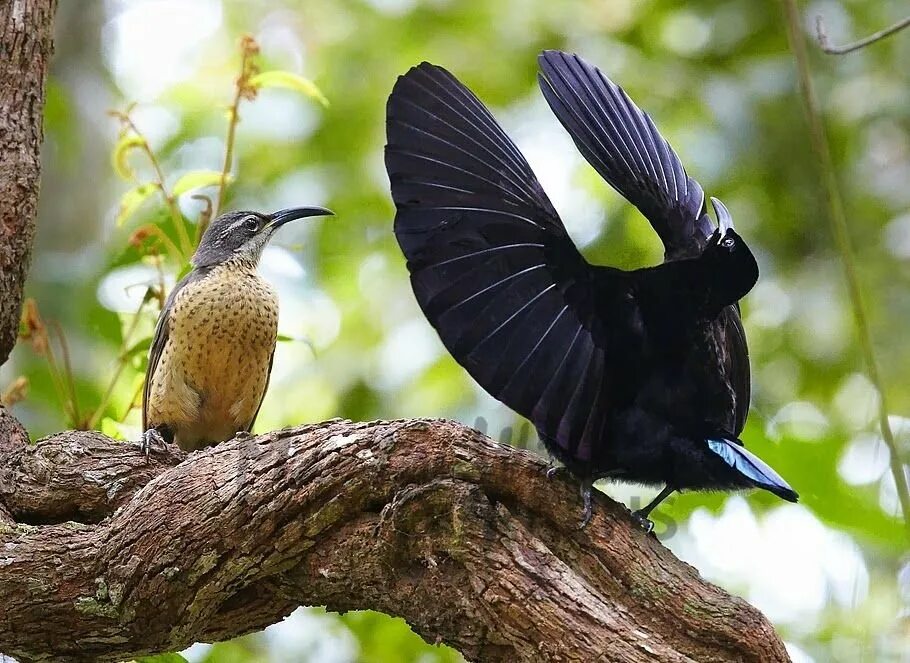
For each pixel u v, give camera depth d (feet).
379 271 62.18
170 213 36.04
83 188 49.67
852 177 57.16
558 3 61.57
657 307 21.39
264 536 22.85
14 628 24.84
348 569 22.61
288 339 36.47
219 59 66.18
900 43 57.57
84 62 51.78
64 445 26.73
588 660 20.44
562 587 20.97
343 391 58.65
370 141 64.54
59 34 51.34
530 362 20.54
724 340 22.74
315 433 23.18
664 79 57.88
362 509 22.54
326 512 22.41
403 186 20.13
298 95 64.18
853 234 56.39
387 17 64.44
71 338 40.57
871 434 40.32
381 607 22.91
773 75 56.95
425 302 19.92
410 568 22.17
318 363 59.16
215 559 23.25
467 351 20.11
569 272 21.01
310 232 62.69
